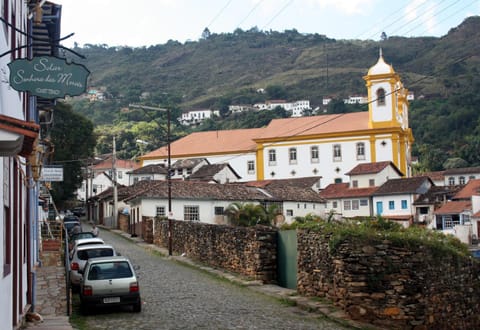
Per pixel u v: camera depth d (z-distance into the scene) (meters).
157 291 20.61
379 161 84.38
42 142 25.23
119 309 16.91
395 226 18.44
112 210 64.06
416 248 15.67
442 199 70.12
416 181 72.81
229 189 50.53
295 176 88.75
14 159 11.74
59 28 19.08
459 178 103.75
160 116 128.38
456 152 124.56
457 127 135.12
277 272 22.91
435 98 154.38
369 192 73.94
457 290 16.86
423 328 15.29
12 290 11.37
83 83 9.17
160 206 46.62
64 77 9.05
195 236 32.03
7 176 10.59
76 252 20.98
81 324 14.59
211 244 29.11
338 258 16.17
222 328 14.09
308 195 58.88
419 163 125.50
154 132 121.12
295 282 21.20
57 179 29.97
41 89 8.95
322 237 18.27
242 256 24.61
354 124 87.50
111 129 127.38
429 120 141.00
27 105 17.19
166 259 33.25
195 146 95.75
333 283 17.39
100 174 104.50
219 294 20.00
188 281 23.53
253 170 91.69
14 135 7.45
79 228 40.28
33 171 15.77
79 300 18.66
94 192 102.75
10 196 11.05
